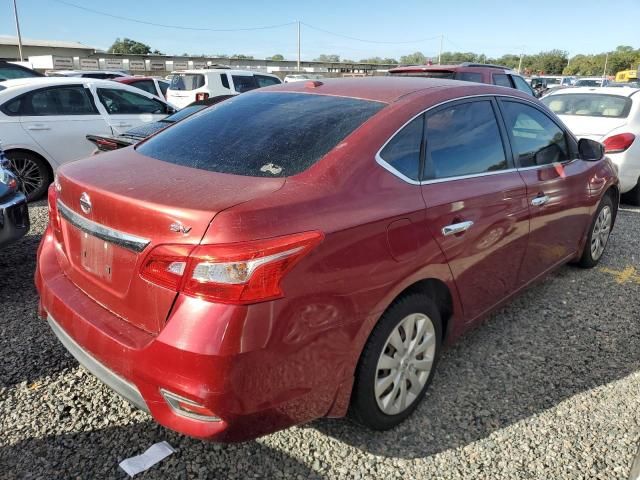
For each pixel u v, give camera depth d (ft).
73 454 8.03
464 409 9.34
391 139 8.46
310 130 8.57
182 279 6.40
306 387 6.98
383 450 8.32
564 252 13.52
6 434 8.37
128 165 8.39
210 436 6.58
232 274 6.23
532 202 11.10
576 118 24.20
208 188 7.13
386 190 8.00
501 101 11.16
